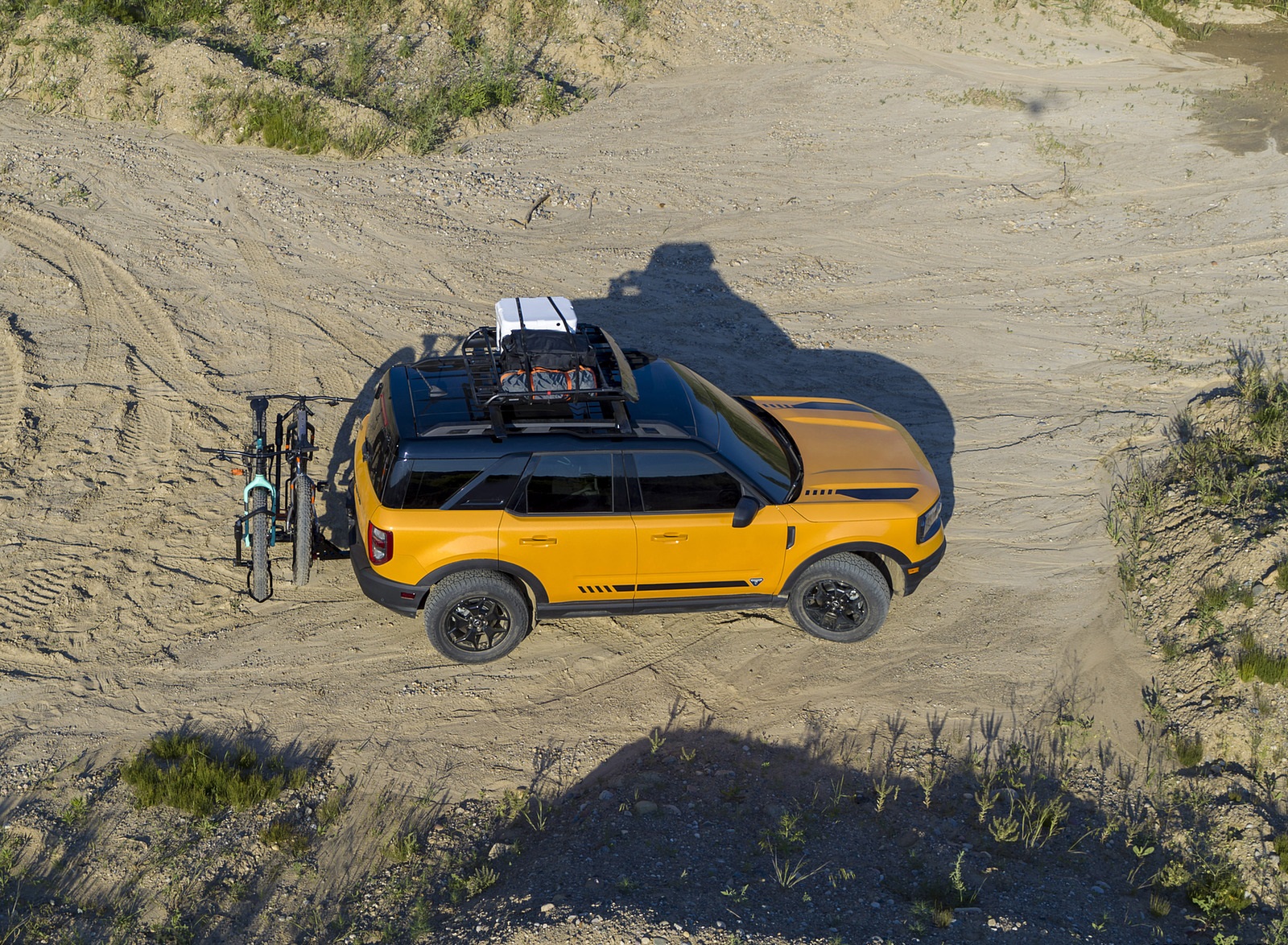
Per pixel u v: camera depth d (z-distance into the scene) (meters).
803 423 8.20
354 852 5.88
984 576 8.46
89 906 5.35
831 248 14.45
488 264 13.43
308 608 7.82
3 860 5.54
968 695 7.23
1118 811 6.24
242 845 5.84
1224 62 22.97
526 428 6.84
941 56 22.95
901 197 16.09
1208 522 8.49
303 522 7.07
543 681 7.29
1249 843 5.84
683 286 13.27
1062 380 11.36
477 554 6.81
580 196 15.58
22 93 16.39
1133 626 7.88
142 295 11.92
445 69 18.89
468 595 6.96
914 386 11.23
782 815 6.16
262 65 17.42
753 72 21.59
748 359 11.66
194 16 18.61
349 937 5.27
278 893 5.55
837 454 7.75
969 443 10.26
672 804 6.25
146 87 16.41
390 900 5.54
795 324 12.48
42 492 8.72
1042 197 16.08
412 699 7.05
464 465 6.72
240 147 15.84
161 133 15.90
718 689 7.27
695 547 7.05
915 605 8.14
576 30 21.42
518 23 21.05
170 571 8.02
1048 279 13.64
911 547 7.32
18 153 14.76
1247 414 10.07
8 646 7.16
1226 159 17.31
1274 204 15.48
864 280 13.62
